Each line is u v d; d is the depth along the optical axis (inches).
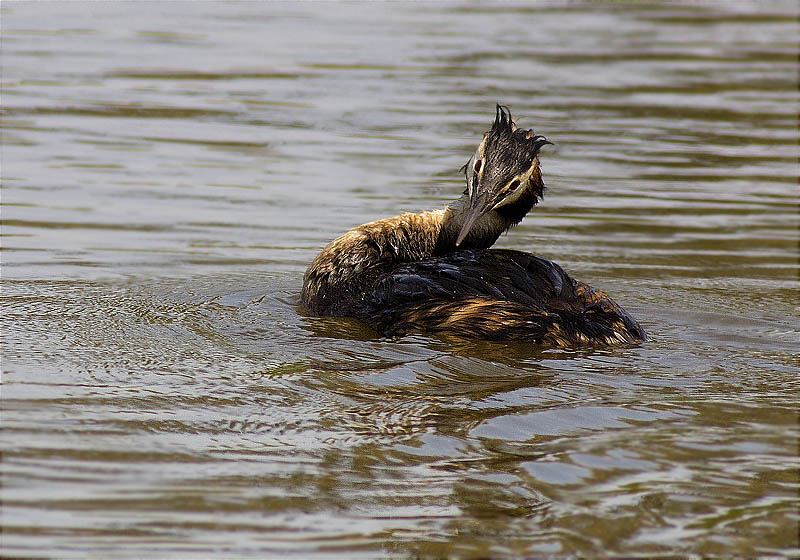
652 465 296.4
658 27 1368.1
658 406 347.6
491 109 935.0
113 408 332.8
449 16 1375.5
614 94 1010.1
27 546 242.2
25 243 576.1
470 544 251.3
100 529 251.8
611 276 561.6
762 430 323.3
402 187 716.7
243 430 320.5
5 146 781.9
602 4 1524.4
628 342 427.5
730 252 613.0
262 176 736.3
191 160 769.6
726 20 1439.5
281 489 279.1
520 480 286.2
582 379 377.1
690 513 266.1
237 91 969.5
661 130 899.4
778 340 440.8
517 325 418.9
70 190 687.7
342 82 1013.2
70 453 293.9
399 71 1064.2
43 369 369.7
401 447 310.0
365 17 1342.3
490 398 354.3
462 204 524.4
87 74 1006.4
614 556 246.1
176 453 299.1
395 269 468.8
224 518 261.3
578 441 313.9
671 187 752.3
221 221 636.7
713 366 397.4
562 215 685.9
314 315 465.7
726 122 932.6
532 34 1283.2
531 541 252.8
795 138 888.3
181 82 993.5
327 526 259.6
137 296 486.6
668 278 559.2
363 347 412.5
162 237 600.7
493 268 457.4
